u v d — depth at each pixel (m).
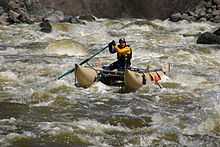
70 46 36.78
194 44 40.84
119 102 22.88
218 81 27.52
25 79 27.09
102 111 21.28
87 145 16.86
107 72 26.09
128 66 26.62
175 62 33.28
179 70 30.33
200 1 61.03
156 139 17.53
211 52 37.34
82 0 63.00
